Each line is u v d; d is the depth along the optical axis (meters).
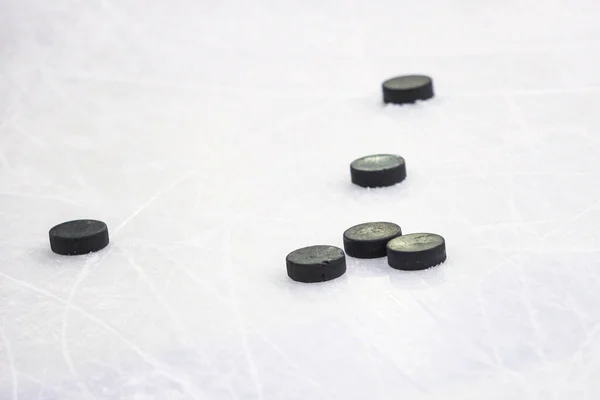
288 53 5.66
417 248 3.26
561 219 3.55
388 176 3.96
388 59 5.49
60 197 4.17
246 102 5.04
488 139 4.34
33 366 2.92
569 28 5.59
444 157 4.21
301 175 4.20
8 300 3.32
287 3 6.27
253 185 4.14
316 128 4.68
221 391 2.72
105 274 3.46
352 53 5.62
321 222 3.75
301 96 5.08
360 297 3.12
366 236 3.39
